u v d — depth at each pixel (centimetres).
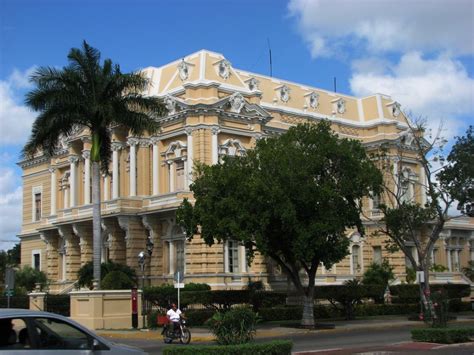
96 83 4209
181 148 5228
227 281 4925
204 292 4275
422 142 6738
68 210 6034
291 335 3481
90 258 5862
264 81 6228
